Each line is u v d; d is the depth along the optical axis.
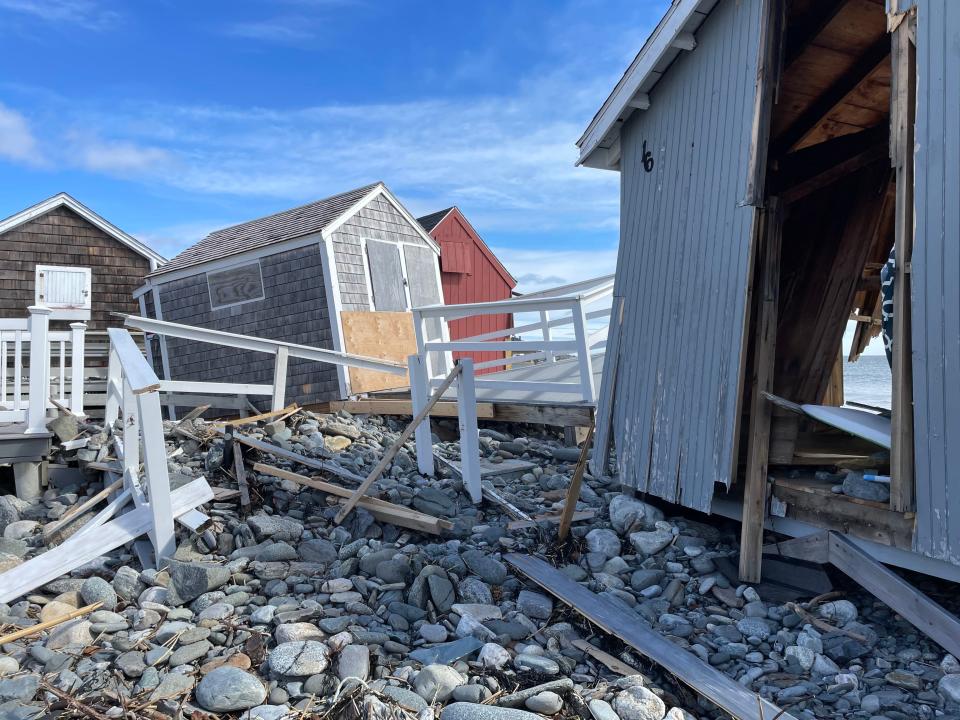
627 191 6.60
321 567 4.63
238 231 14.23
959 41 3.29
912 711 3.04
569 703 3.14
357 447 7.68
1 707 2.98
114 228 14.69
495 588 4.41
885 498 3.90
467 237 16.00
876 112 5.54
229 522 5.13
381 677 3.30
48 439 6.22
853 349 8.16
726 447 4.63
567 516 5.11
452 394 9.53
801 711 3.09
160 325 8.00
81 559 4.55
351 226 11.73
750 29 4.60
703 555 4.83
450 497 6.08
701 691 3.14
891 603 3.76
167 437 7.02
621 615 3.91
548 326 11.00
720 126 4.94
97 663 3.41
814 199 5.48
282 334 11.55
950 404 3.35
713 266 4.94
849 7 4.46
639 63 5.93
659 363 5.62
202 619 3.86
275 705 3.09
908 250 3.62
